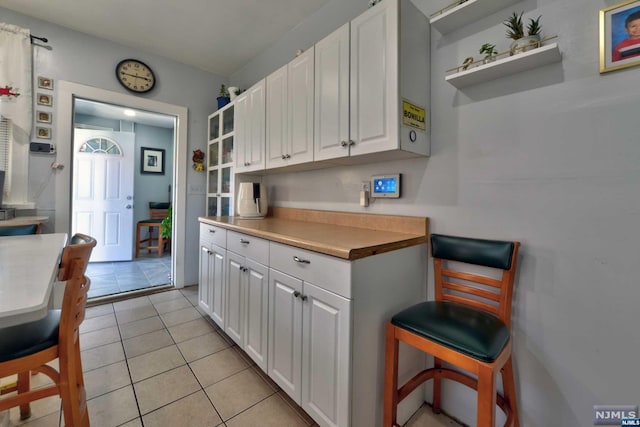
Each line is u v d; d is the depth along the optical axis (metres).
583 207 1.03
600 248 1.00
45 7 2.12
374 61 1.34
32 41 2.22
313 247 1.20
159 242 4.59
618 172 0.97
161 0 2.04
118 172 4.20
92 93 2.48
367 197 1.75
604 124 0.99
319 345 1.19
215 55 2.83
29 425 1.23
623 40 0.95
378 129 1.32
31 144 2.23
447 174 1.40
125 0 2.04
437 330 1.00
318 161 1.68
